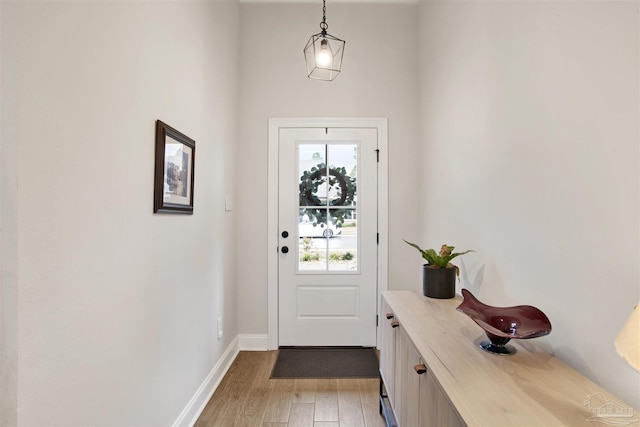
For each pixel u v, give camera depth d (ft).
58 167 2.89
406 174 9.23
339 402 6.54
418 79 9.18
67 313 3.01
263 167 9.20
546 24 3.87
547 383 3.00
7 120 2.48
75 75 3.08
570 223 3.51
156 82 4.58
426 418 3.47
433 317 4.81
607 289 3.06
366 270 9.23
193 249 5.95
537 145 4.05
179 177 5.30
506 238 4.75
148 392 4.42
